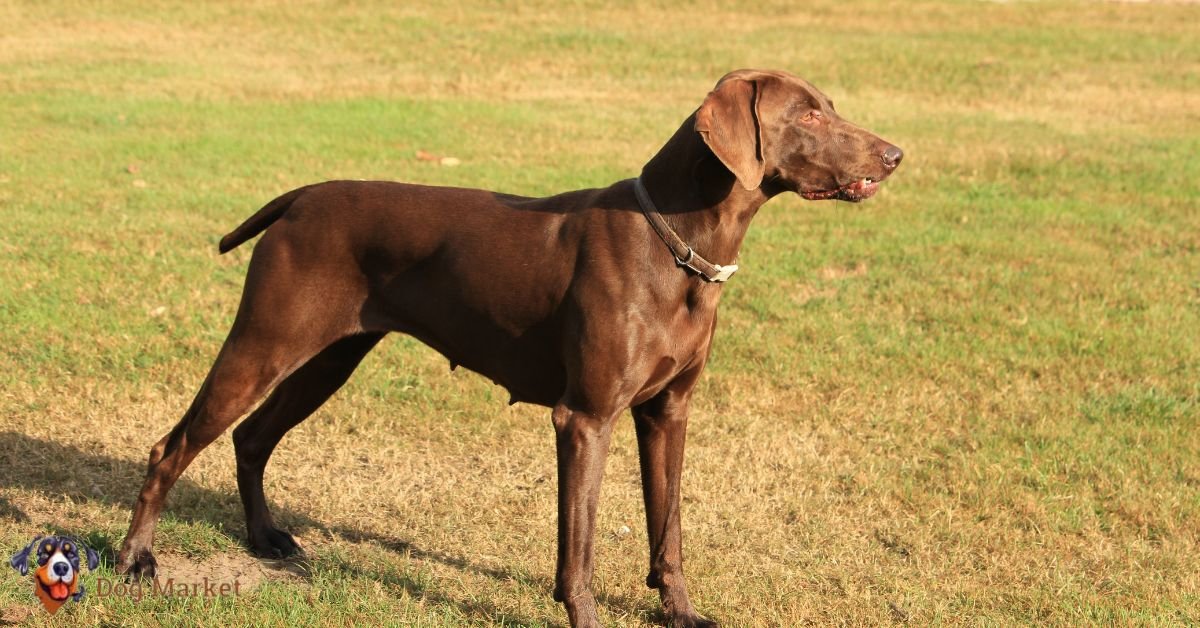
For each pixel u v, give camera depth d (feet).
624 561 17.52
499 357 15.11
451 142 44.47
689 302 14.15
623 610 16.12
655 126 48.47
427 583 16.28
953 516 19.22
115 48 60.64
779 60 61.52
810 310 28.14
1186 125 51.16
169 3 70.85
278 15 69.41
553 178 39.24
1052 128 49.90
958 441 21.99
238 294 27.50
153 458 15.85
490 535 18.13
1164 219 36.91
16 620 14.44
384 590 15.97
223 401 15.46
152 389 22.54
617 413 14.20
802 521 19.03
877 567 17.60
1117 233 35.32
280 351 15.38
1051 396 23.86
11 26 64.28
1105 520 19.17
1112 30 72.23
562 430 14.14
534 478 20.25
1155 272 31.63
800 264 31.40
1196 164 43.83
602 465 14.20
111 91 51.11
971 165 43.06
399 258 15.19
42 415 21.12
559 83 57.00
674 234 13.89
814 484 20.26
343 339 16.16
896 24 72.64
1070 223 36.24
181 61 58.44
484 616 15.64
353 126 46.34
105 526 17.37
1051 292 29.76
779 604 16.46
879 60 61.93
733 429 22.35
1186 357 25.82
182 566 16.61
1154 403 23.35
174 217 33.27
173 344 24.44
